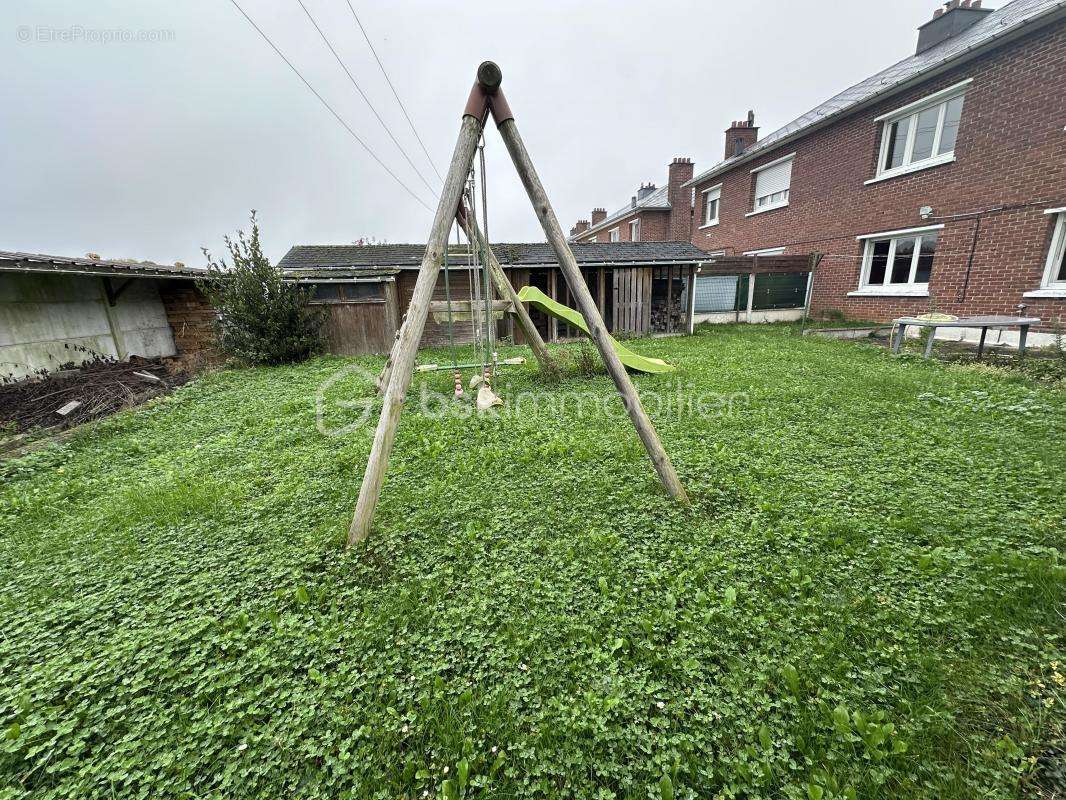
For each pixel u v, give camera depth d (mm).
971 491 3186
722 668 1974
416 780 1603
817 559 2566
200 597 2471
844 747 1623
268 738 1709
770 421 4863
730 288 14977
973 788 1478
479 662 2037
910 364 7484
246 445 4809
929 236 10531
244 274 9133
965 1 11211
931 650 1979
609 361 3309
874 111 11242
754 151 15023
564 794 1522
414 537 2973
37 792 1574
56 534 3191
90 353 8016
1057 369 6391
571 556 2699
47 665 2057
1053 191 7906
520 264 12125
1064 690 1765
